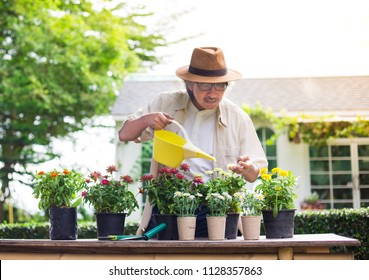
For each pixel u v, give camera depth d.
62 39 12.89
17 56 13.30
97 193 2.95
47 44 12.72
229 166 2.98
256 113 10.43
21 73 13.12
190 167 3.27
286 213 2.90
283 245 2.57
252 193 2.94
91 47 13.17
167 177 3.00
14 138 13.98
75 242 2.64
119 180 3.04
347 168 10.76
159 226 2.87
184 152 2.88
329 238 2.74
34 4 12.66
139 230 3.27
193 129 3.33
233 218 2.92
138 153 10.95
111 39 13.25
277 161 10.82
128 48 14.42
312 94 10.94
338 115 10.38
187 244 2.58
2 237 6.61
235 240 2.70
